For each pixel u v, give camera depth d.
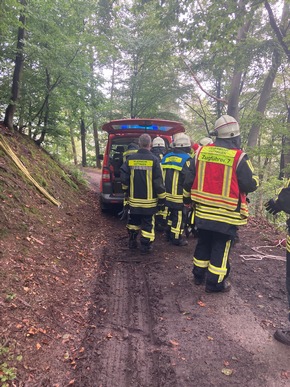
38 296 3.51
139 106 16.56
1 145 6.58
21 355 2.65
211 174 3.67
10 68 8.50
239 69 10.93
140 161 5.17
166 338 3.07
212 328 3.24
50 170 8.64
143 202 5.21
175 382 2.51
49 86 9.22
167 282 4.32
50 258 4.47
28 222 5.09
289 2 10.20
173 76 15.70
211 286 3.95
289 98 14.69
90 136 28.34
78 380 2.54
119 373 2.64
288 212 2.96
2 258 3.84
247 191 3.62
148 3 10.65
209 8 9.49
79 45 8.80
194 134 22.31
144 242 5.34
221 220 3.64
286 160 14.64
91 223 7.00
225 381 2.53
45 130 9.77
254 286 4.20
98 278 4.38
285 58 10.85
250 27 13.46
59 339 2.99
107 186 7.88
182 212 5.80
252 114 13.15
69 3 8.42
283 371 2.64
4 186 5.44
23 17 7.53
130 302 3.82
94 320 3.38
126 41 14.40
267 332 3.18
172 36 14.38
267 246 5.80
